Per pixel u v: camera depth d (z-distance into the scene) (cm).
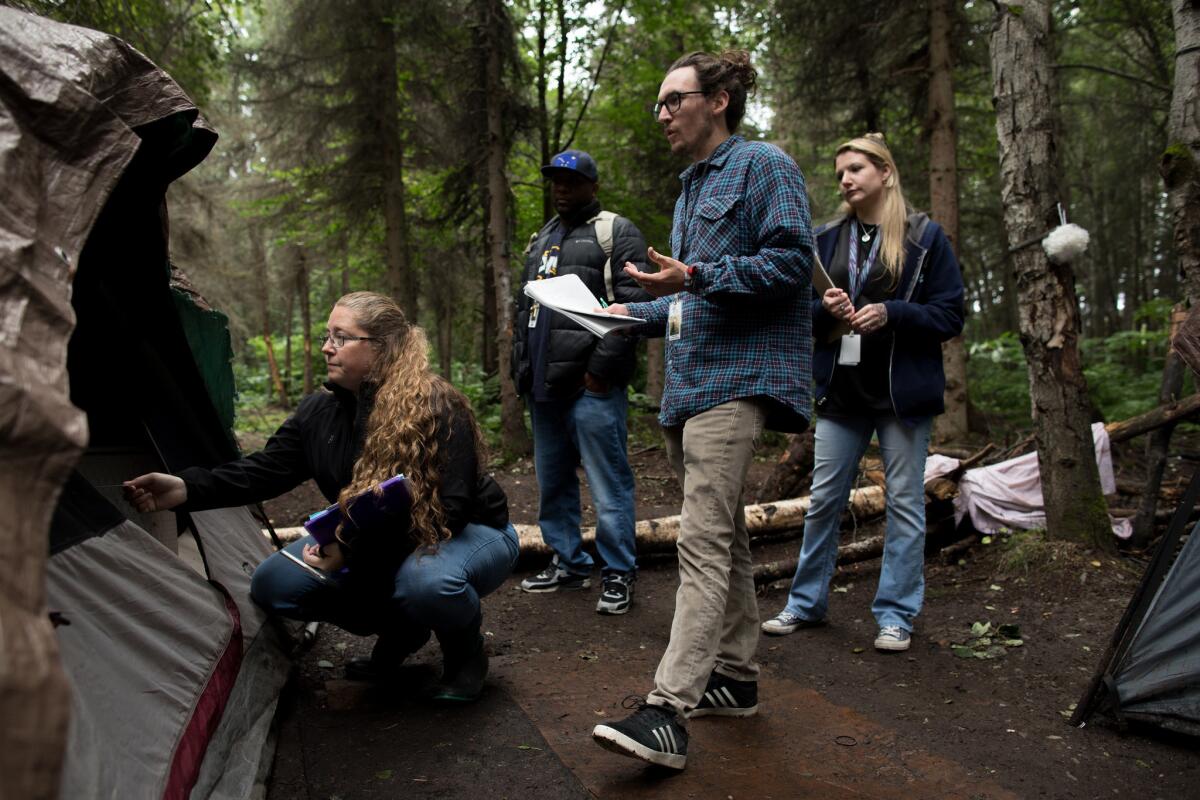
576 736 237
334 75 999
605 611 355
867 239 319
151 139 190
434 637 323
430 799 199
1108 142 1472
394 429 229
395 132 1012
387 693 267
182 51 729
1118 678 238
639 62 960
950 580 381
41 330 104
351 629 263
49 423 94
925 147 1020
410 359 239
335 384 243
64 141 129
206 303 366
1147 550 383
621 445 363
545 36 899
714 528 219
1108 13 1081
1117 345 1051
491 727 241
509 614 356
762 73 1162
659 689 208
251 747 208
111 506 187
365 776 210
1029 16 368
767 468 709
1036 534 386
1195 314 218
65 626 150
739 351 225
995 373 1092
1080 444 369
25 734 79
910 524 308
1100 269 1906
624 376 357
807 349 236
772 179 226
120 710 156
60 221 122
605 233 360
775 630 326
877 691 270
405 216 1055
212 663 202
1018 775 213
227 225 1163
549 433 377
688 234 243
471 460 242
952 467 444
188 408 264
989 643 304
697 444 224
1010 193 376
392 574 243
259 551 313
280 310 2162
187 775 171
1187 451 678
